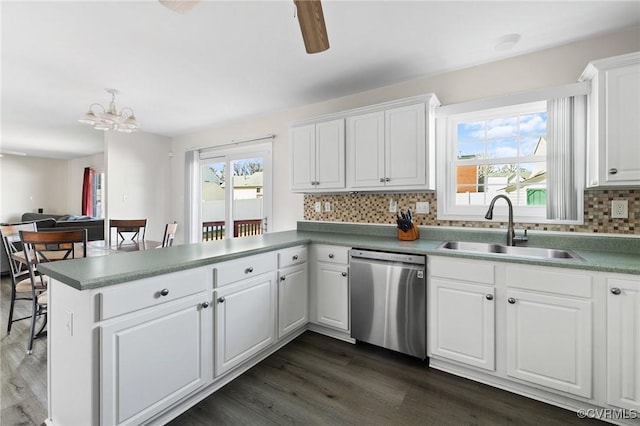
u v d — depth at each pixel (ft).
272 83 9.44
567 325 5.45
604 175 5.98
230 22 6.29
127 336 4.54
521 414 5.48
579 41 7.11
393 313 7.29
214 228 15.24
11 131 16.44
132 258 5.68
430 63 8.16
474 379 6.52
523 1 5.71
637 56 5.66
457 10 5.96
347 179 9.25
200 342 5.66
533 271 5.72
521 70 7.75
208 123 14.06
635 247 6.44
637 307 4.95
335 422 5.30
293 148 10.36
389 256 7.29
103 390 4.25
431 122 8.13
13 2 5.57
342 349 7.91
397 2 5.71
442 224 8.79
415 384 6.39
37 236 7.31
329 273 8.40
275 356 7.54
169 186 17.11
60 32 6.60
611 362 5.14
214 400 5.86
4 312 10.25
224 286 6.14
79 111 12.43
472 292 6.34
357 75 8.89
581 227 7.07
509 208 7.43
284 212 12.31
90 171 25.43
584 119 6.94
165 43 7.09
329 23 6.36
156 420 5.12
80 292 4.31
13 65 8.20
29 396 5.95
